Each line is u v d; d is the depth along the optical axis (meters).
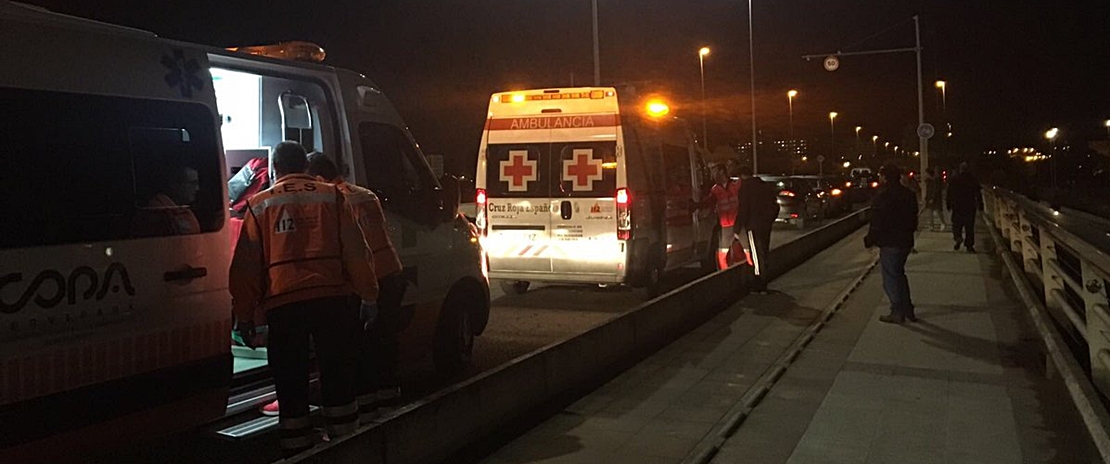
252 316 4.79
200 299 4.71
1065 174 70.56
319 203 4.92
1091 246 6.50
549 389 6.21
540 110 10.91
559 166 10.78
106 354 4.18
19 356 3.78
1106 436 4.64
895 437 5.49
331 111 6.12
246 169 6.28
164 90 4.61
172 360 4.55
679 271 14.80
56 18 4.14
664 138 12.05
